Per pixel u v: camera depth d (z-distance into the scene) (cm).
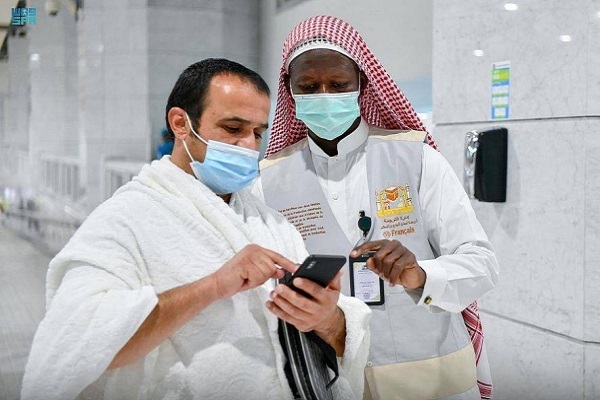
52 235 788
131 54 846
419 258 174
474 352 189
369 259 152
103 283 122
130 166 823
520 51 273
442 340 175
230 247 135
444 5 319
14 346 425
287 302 127
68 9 832
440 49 323
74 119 833
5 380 362
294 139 195
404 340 174
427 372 173
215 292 123
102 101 849
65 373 115
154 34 830
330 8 548
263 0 725
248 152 139
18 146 830
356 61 172
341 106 171
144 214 131
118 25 839
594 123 240
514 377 282
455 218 172
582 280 246
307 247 179
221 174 140
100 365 115
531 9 266
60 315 118
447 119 321
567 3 249
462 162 310
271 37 705
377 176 178
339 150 180
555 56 255
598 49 238
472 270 163
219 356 131
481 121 298
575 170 247
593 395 245
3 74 820
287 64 180
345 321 144
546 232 262
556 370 258
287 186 184
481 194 281
